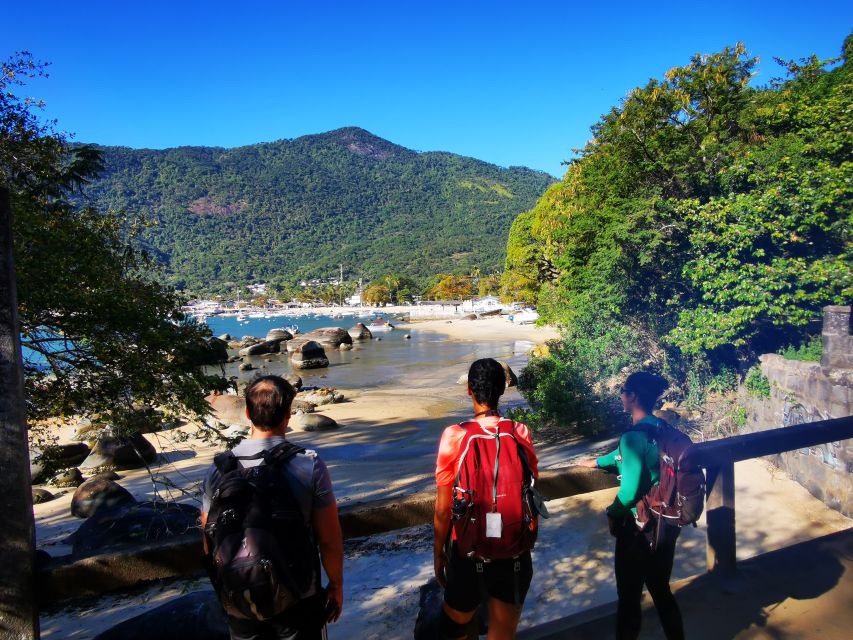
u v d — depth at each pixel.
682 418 12.73
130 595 7.09
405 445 19.58
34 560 2.38
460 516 2.46
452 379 37.53
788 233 12.14
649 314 15.53
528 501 2.48
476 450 2.49
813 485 8.37
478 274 182.50
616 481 3.21
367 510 2.70
